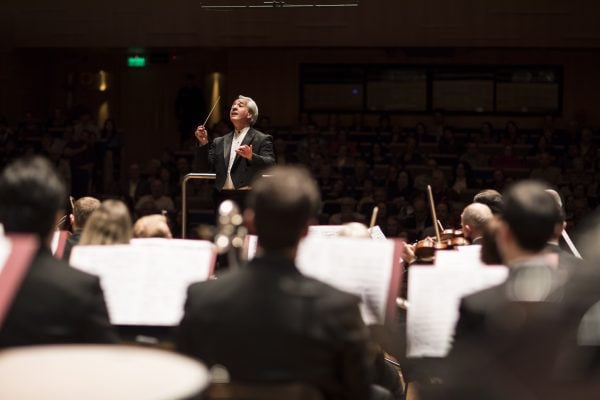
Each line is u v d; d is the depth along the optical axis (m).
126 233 5.60
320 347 3.76
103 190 18.97
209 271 5.18
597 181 17.69
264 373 3.74
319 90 23.45
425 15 20.88
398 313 6.84
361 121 23.19
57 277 4.06
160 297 5.11
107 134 20.22
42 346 3.69
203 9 21.38
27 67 23.25
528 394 3.66
